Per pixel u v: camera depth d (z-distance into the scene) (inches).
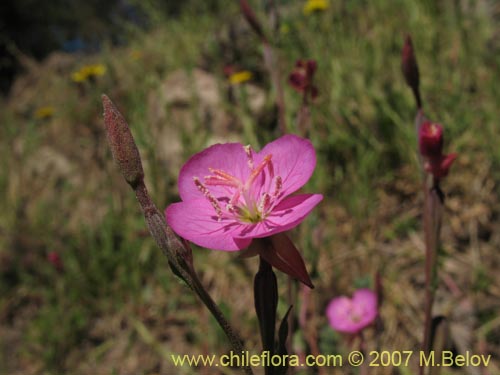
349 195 6.5
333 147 6.8
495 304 5.3
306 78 4.2
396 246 6.2
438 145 3.1
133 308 6.4
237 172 2.8
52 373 6.2
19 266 7.4
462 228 6.1
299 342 4.8
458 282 5.6
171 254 2.2
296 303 4.2
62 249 7.4
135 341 6.2
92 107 9.5
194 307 6.2
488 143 6.4
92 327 6.5
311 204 2.3
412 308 5.5
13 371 6.4
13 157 9.5
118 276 6.7
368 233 6.3
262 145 6.5
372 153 6.6
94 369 6.1
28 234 7.8
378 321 4.2
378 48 8.2
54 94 12.1
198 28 11.4
